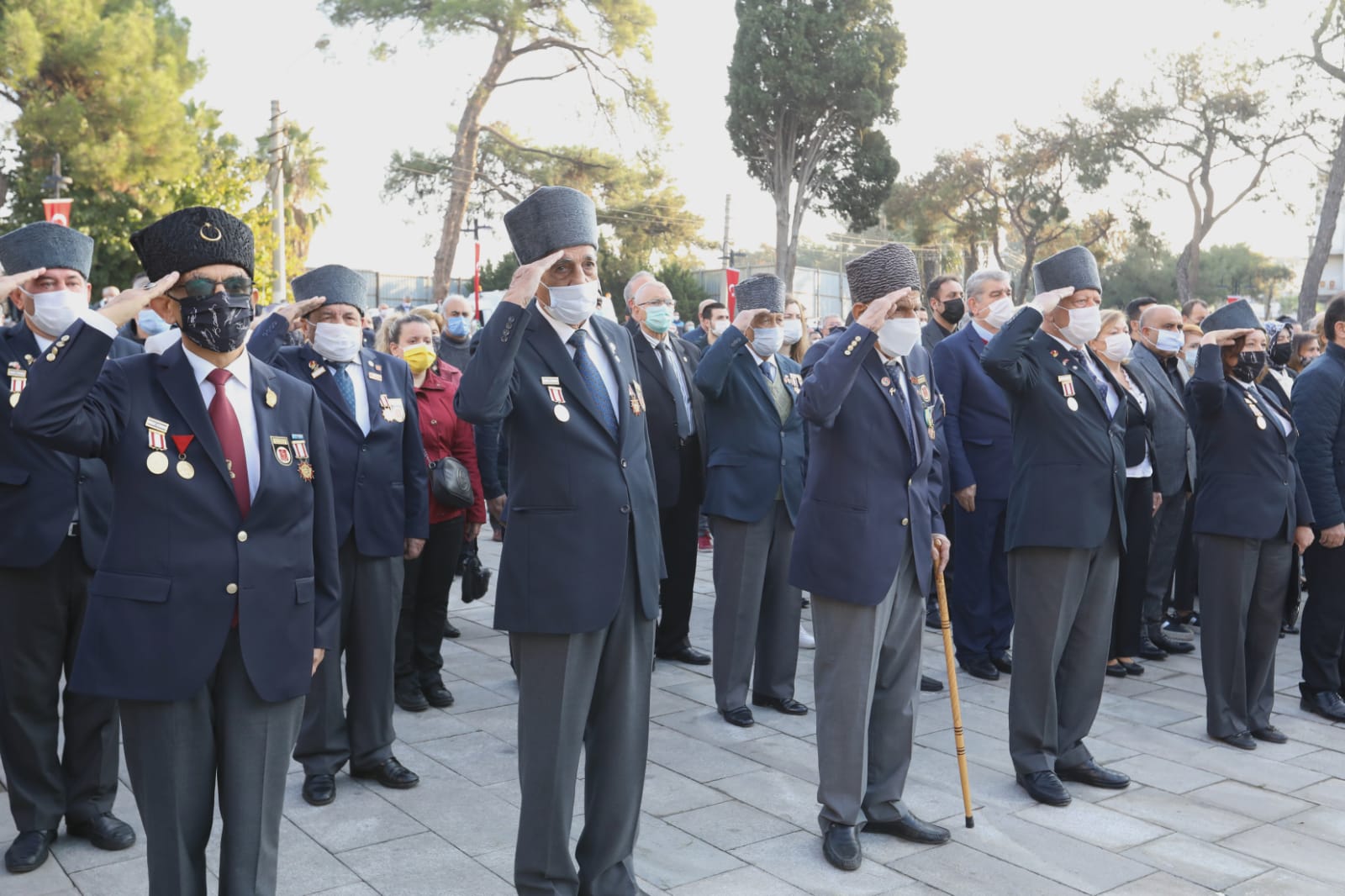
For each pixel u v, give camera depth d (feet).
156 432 9.11
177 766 9.12
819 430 13.08
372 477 14.37
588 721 11.27
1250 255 172.24
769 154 99.40
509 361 10.16
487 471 19.83
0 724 12.32
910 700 13.19
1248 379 17.07
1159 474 21.33
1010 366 14.33
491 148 92.17
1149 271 135.74
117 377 9.12
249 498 9.41
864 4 96.27
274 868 9.70
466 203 85.35
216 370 9.43
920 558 12.94
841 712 12.55
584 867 11.18
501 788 14.42
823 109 97.25
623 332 11.77
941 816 13.75
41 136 70.54
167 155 73.87
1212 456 16.90
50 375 8.44
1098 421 14.64
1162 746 16.52
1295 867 12.46
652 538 11.25
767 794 14.35
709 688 19.12
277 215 74.74
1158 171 100.42
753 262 128.57
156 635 8.94
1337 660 18.45
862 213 101.50
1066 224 124.47
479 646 21.54
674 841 12.90
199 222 9.05
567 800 10.69
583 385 10.88
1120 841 13.08
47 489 12.34
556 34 80.89
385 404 14.78
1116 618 19.61
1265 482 16.49
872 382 12.87
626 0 77.15
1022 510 14.49
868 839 13.03
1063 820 13.66
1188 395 17.21
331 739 14.16
